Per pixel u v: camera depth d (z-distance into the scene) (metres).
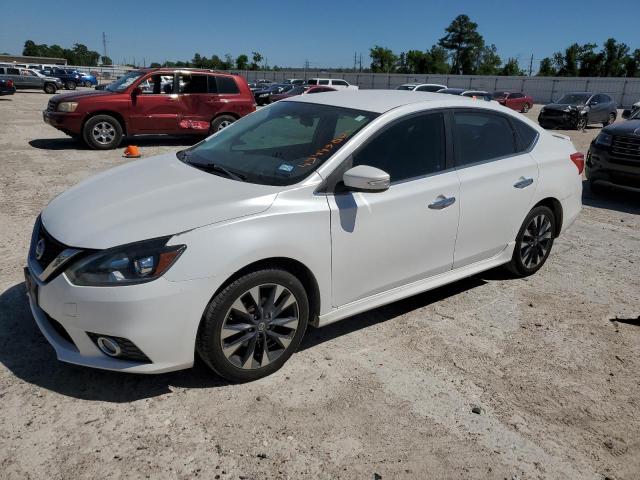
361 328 3.84
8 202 6.73
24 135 13.50
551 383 3.28
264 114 4.23
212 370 3.01
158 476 2.40
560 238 6.17
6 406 2.80
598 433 2.86
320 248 3.12
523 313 4.19
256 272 2.92
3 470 2.39
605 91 48.97
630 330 4.00
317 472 2.48
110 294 2.59
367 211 3.30
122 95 11.60
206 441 2.63
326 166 3.22
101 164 9.86
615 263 5.41
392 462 2.57
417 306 4.23
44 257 2.87
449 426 2.84
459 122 3.98
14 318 3.67
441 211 3.71
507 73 86.38
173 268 2.66
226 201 2.93
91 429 2.67
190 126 12.34
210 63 102.31
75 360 2.79
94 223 2.85
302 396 3.01
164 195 3.07
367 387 3.13
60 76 42.31
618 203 8.09
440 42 101.00
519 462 2.62
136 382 3.05
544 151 4.62
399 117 3.60
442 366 3.40
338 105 3.83
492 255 4.35
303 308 3.18
